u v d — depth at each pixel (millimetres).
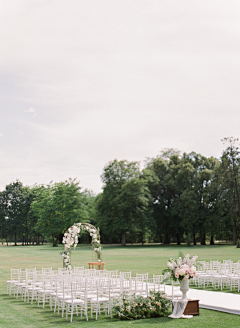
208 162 69375
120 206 66000
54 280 13367
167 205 73625
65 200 70938
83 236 84125
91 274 14953
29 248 62281
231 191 60219
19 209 97375
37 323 9812
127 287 12625
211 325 9266
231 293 14148
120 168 71500
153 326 9305
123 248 56812
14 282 14906
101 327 9281
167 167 73750
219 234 63531
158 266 25578
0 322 9820
